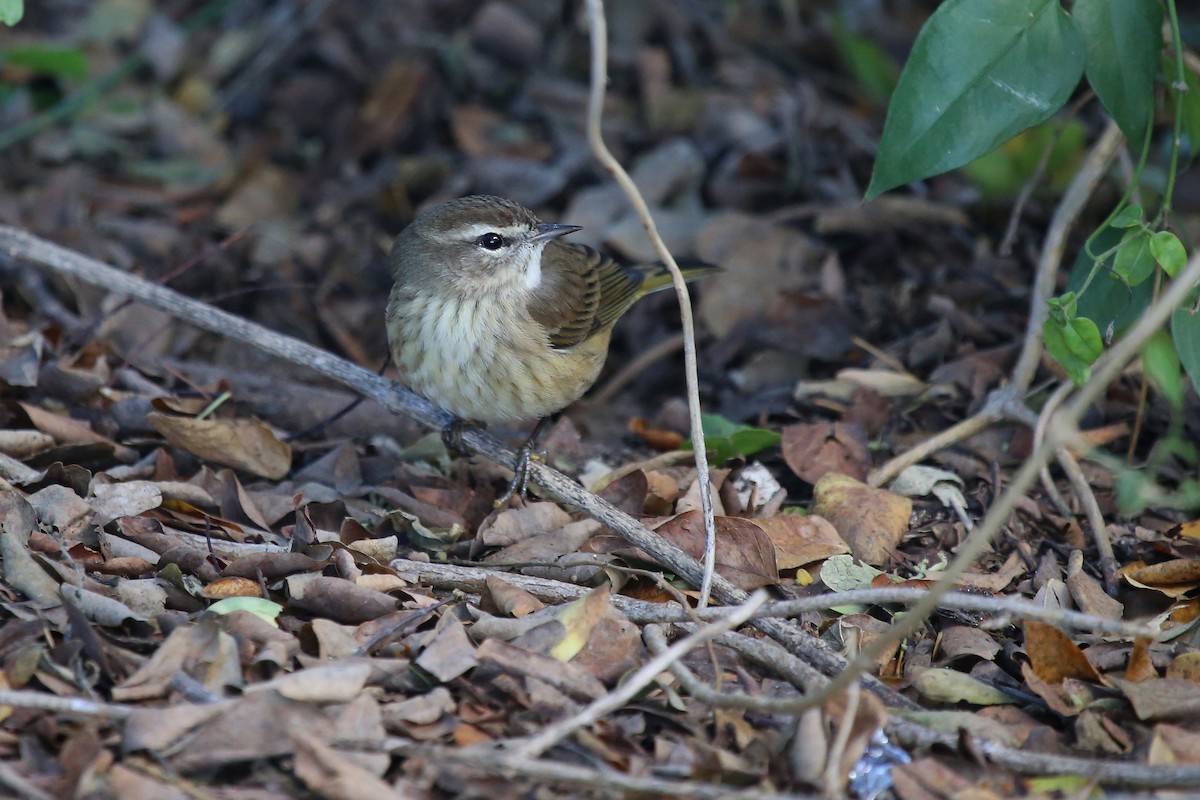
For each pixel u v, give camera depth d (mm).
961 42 9266
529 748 6668
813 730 7145
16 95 17734
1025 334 13000
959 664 8797
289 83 18531
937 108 9320
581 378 11516
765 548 9516
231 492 10219
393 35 18859
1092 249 10742
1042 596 9422
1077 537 10500
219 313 11430
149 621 8031
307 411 12453
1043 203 14984
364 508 10555
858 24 18766
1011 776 7250
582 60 18734
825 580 9578
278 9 19469
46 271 14031
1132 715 7887
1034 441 11234
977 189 15430
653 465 11398
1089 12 9625
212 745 6895
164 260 15344
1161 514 10844
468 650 7902
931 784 7113
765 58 18578
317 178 17391
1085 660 8078
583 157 17266
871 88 17625
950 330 13328
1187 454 10789
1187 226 14359
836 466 11312
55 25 19047
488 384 10852
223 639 7672
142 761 6832
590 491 10078
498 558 9812
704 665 8227
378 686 7734
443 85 18375
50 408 11445
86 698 7262
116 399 11656
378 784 6660
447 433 10938
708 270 12977
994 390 12180
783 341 13828
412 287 10828
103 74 18516
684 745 7348
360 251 16062
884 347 13711
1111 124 11984
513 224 10844
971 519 10789
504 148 17562
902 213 15227
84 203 16047
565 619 8164
